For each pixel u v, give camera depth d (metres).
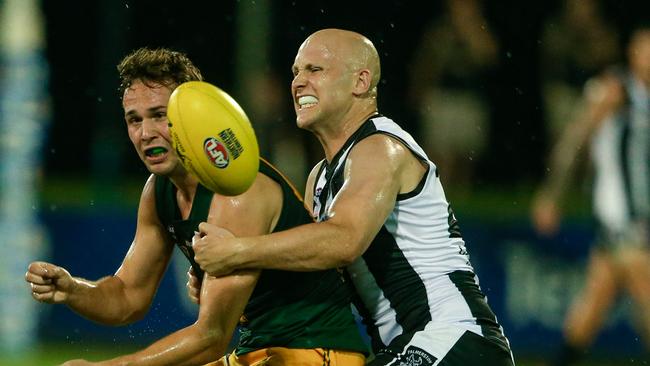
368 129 18.38
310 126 18.94
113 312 18.14
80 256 39.59
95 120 48.75
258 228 16.58
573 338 32.12
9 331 37.19
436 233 18.56
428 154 43.53
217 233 16.25
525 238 38.91
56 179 48.03
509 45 47.41
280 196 16.92
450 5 43.25
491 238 38.91
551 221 34.06
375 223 17.27
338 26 46.62
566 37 44.28
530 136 46.84
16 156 37.50
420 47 47.22
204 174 15.65
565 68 44.34
